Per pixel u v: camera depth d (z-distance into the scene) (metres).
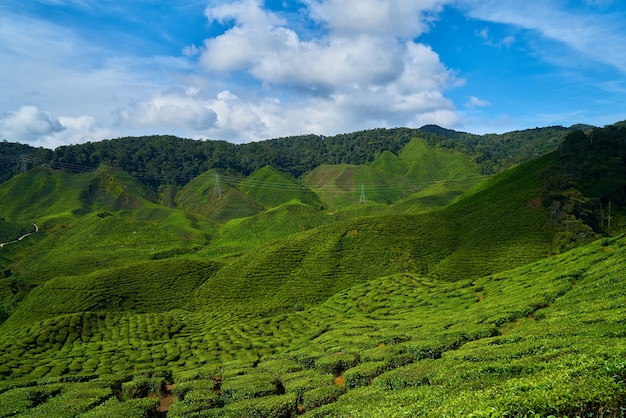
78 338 68.12
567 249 92.38
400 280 79.56
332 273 101.56
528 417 11.34
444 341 32.62
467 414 12.05
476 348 26.97
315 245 118.06
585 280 42.25
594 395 11.41
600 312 27.39
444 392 18.44
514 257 94.88
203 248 197.12
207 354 52.59
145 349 58.72
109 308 94.62
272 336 61.88
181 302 99.75
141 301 98.94
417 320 49.34
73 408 30.25
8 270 153.38
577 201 105.69
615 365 13.25
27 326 71.88
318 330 54.81
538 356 20.36
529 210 115.56
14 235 198.75
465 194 169.88
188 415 27.23
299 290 95.44
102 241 187.00
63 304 96.12
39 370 48.69
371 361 31.62
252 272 107.94
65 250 179.88
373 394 23.34
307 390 29.25
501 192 133.00
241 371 37.44
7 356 55.56
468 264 95.81
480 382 18.33
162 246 189.75
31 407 32.53
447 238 111.81
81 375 44.38
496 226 111.38
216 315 85.19
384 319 56.22
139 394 37.06
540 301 38.97
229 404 28.55
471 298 57.84
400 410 16.23
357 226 123.44
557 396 11.74
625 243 51.97
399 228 119.56
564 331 24.95
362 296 75.19
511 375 18.52
